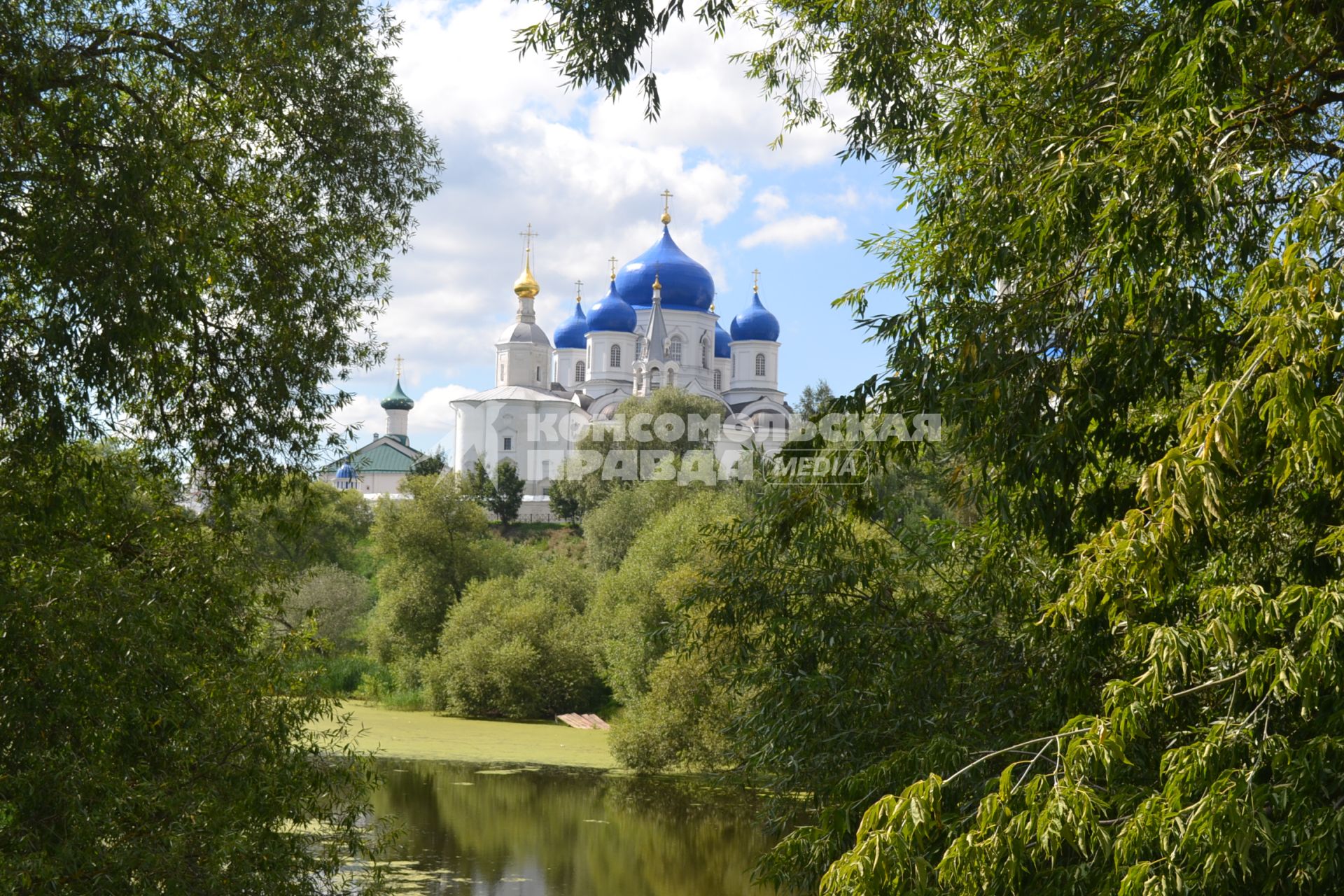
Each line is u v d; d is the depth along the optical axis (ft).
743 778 40.73
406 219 40.06
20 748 25.93
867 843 17.25
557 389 291.99
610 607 102.58
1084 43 23.67
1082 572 17.53
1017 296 23.43
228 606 34.42
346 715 38.58
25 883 23.84
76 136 30.17
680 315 285.64
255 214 38.40
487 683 108.37
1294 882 15.72
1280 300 15.61
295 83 35.65
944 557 33.68
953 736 28.25
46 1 31.48
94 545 32.35
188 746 30.48
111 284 27.91
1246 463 18.04
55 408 29.45
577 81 28.48
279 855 32.01
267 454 37.88
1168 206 18.40
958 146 26.32
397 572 132.67
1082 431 22.13
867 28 29.50
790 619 33.27
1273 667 16.12
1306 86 20.66
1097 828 16.43
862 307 29.43
